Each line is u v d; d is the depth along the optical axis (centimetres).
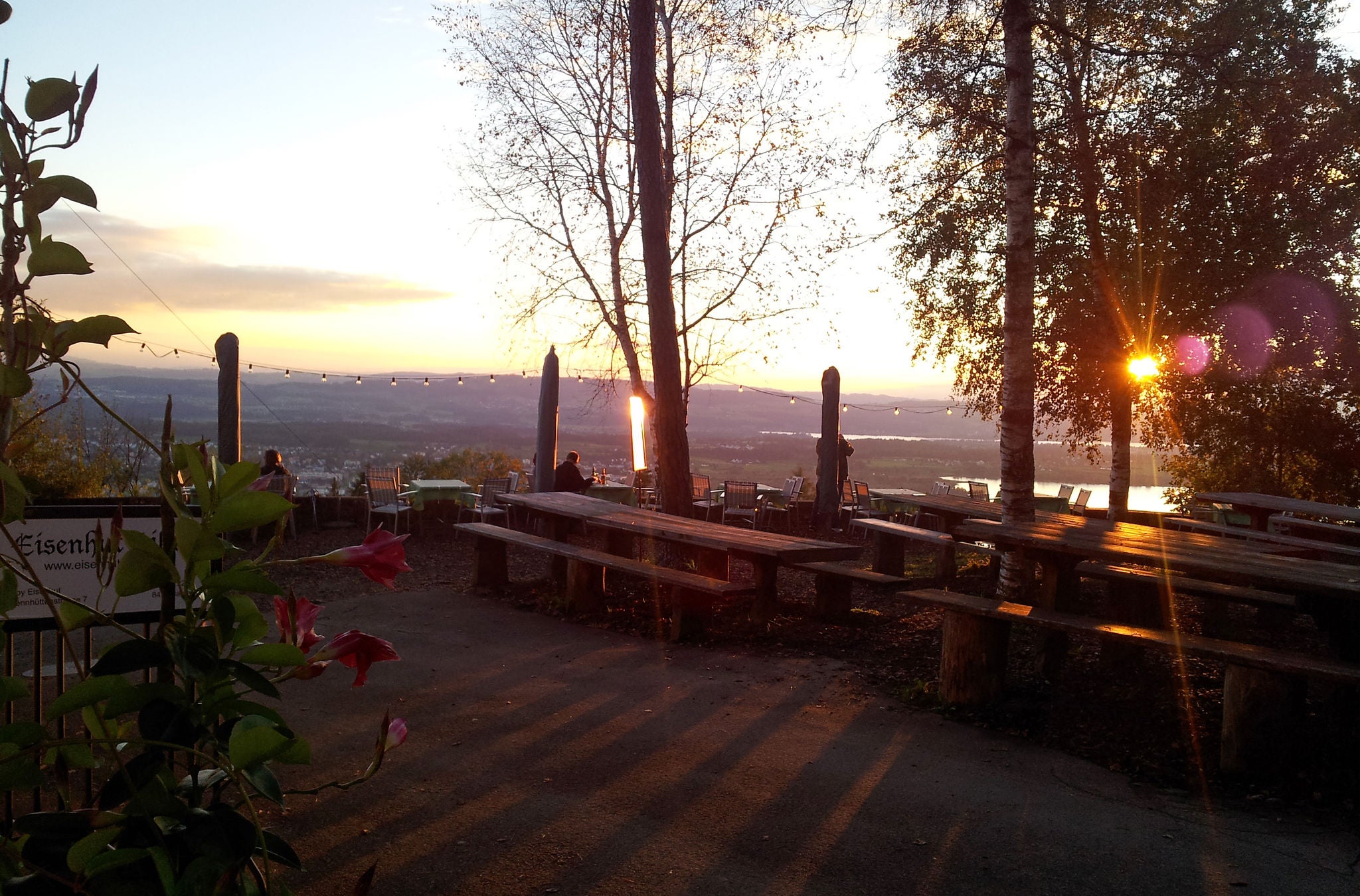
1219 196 1198
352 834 359
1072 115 1097
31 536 304
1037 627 643
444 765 435
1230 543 709
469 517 1446
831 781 420
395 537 186
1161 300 1259
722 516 1540
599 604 797
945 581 970
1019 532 673
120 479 298
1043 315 1348
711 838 360
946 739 481
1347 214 1221
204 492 169
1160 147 1141
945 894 319
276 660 178
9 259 164
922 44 895
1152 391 1424
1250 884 329
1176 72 892
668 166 1417
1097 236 1212
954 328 1380
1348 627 494
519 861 339
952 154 1133
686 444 1012
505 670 613
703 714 519
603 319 1606
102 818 167
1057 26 826
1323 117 1127
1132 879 332
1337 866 343
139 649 171
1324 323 1306
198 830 170
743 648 678
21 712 479
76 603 176
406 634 716
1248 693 422
